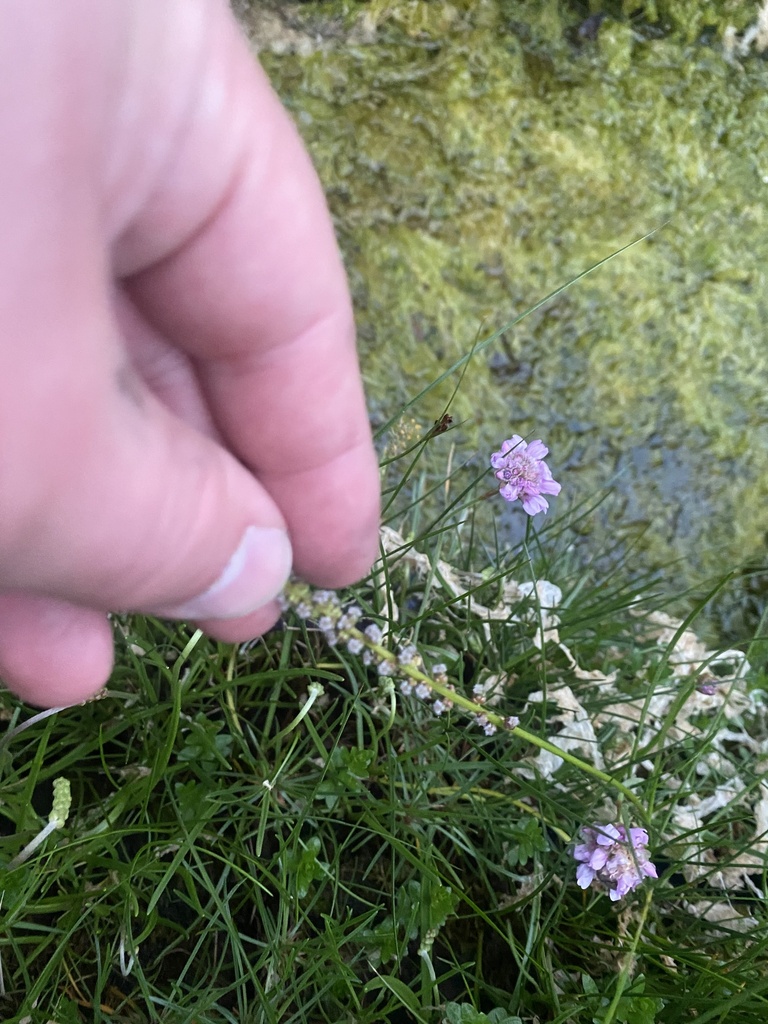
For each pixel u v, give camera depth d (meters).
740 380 0.30
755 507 0.29
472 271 0.29
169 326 0.10
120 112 0.07
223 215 0.09
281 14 0.29
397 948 0.13
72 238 0.06
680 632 0.15
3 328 0.06
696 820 0.18
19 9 0.06
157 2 0.07
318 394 0.11
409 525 0.22
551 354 0.29
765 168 0.31
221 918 0.14
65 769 0.14
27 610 0.10
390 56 0.29
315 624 0.16
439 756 0.16
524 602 0.18
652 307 0.30
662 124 0.30
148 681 0.14
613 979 0.14
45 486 0.06
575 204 0.30
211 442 0.09
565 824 0.15
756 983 0.12
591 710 0.18
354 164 0.29
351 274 0.28
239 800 0.14
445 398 0.28
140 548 0.08
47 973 0.12
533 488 0.15
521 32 0.30
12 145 0.06
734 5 0.30
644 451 0.29
